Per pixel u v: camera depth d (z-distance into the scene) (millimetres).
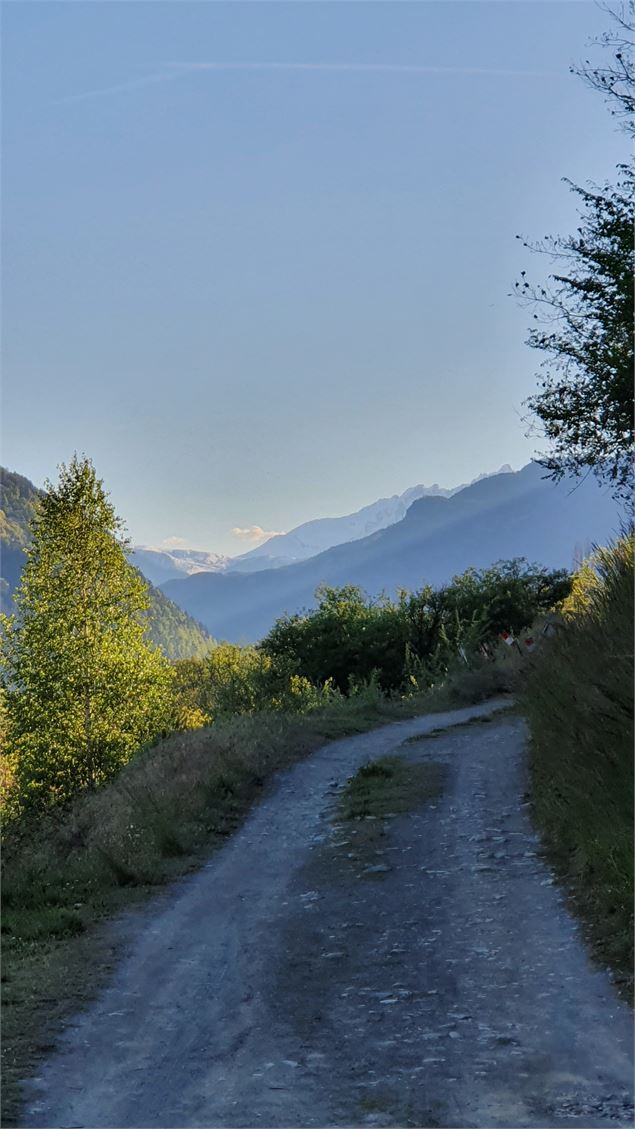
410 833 14594
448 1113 5941
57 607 37625
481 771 18453
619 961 8352
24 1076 6773
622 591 12680
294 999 8359
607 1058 6613
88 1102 6340
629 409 16828
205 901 12117
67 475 38438
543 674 15477
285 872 13273
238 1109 6164
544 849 12680
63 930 10961
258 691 40156
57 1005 8336
